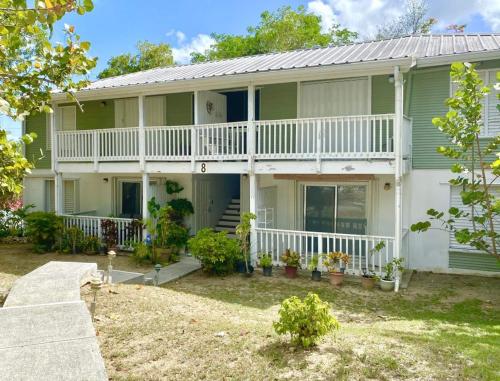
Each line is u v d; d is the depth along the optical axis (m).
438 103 11.54
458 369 4.67
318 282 10.58
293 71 10.35
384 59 9.40
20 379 3.18
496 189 11.09
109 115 16.48
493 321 7.71
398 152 9.80
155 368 4.91
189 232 14.77
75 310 4.82
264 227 12.38
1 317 4.55
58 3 4.31
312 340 5.28
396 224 9.96
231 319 7.45
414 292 9.78
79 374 3.29
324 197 12.89
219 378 4.62
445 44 12.24
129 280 10.07
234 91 14.73
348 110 12.34
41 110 6.36
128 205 16.45
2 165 6.24
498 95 8.17
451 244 11.68
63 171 14.58
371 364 4.81
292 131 12.08
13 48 6.13
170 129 12.77
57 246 14.35
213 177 16.20
